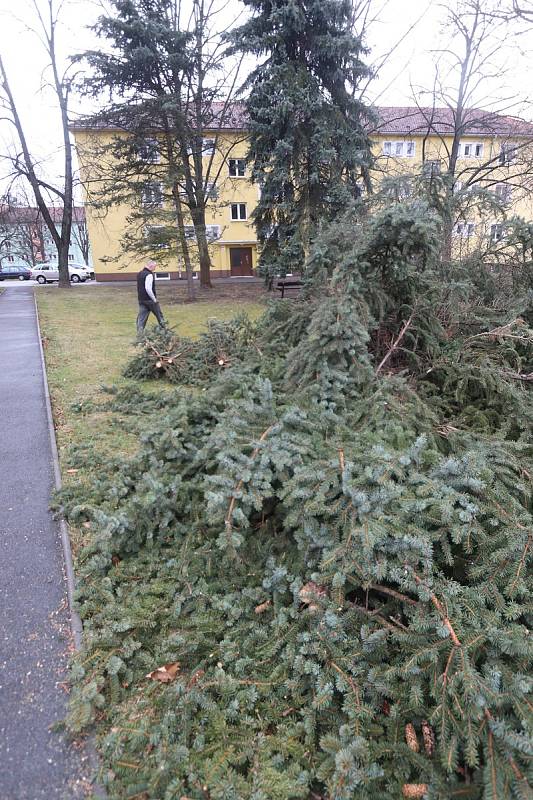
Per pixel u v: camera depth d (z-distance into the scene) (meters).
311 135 13.01
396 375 3.55
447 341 4.00
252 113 14.13
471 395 3.71
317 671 1.77
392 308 4.02
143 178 17.70
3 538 2.88
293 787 1.49
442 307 4.14
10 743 1.69
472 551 2.02
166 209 15.40
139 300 8.53
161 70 14.30
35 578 2.53
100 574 2.48
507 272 4.52
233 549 2.16
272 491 2.28
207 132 18.14
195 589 2.32
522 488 2.28
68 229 23.11
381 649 1.82
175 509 2.77
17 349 8.32
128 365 6.42
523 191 13.73
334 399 3.10
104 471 3.61
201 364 6.22
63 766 1.62
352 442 2.52
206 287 20.81
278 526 2.57
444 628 1.70
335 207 13.27
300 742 1.67
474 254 4.67
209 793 1.48
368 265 3.62
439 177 4.19
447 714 1.55
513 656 1.67
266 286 16.84
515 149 12.72
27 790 1.55
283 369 4.01
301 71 12.59
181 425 3.40
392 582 2.04
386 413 2.99
